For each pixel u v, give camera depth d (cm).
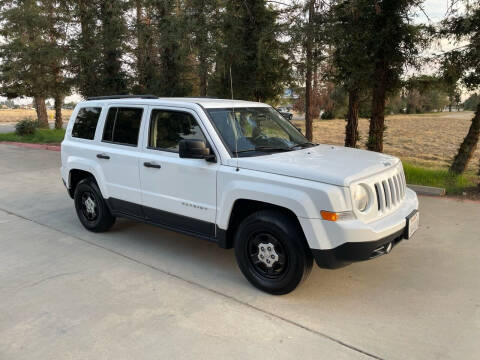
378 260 471
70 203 752
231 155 407
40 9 1717
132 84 1681
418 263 461
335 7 895
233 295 392
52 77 1972
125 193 505
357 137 1109
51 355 302
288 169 368
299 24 923
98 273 444
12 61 2005
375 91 961
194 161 426
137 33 1468
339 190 341
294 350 304
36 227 610
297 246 361
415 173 878
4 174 1053
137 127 489
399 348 305
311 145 481
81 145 559
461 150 891
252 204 401
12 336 327
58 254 500
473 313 354
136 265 466
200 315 355
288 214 376
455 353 299
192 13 1062
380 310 361
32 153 1457
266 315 354
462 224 591
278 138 462
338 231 339
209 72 1191
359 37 878
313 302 376
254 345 311
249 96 1234
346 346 309
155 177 464
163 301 381
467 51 805
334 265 351
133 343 315
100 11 1573
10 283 421
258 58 1069
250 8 1090
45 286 414
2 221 642
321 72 1098
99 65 1638
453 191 768
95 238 558
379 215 372
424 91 974
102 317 354
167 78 1493
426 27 842
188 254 499
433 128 3541
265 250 385
